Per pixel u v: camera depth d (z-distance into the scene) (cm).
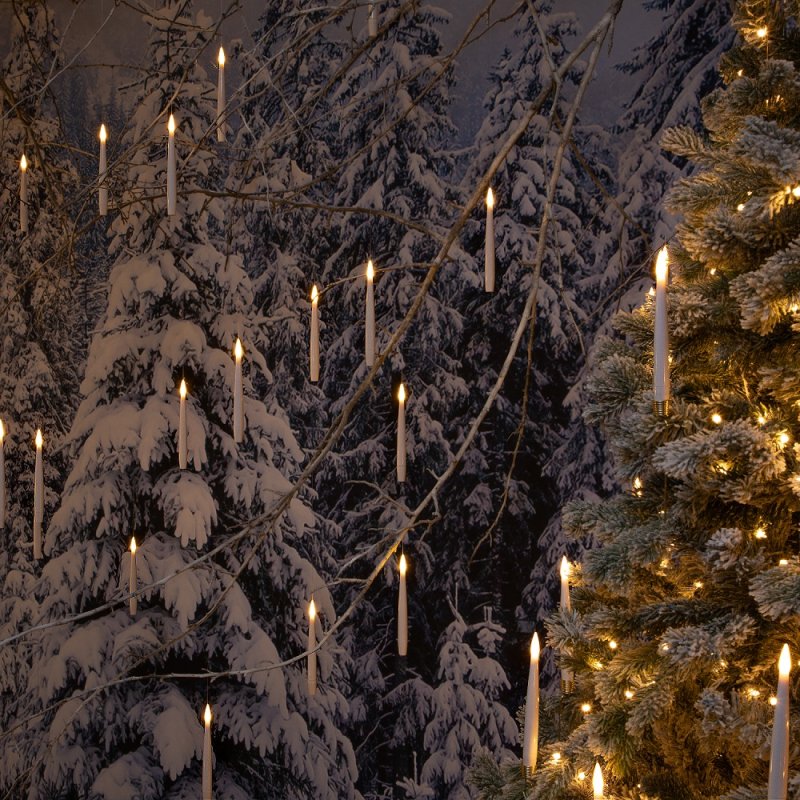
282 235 1288
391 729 1510
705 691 226
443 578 1502
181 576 836
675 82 1153
